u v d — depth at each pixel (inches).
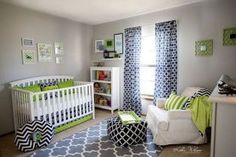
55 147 100.3
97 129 126.1
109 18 161.3
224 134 56.7
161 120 98.6
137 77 154.6
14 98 119.7
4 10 118.2
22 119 116.5
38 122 103.7
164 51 134.6
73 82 158.9
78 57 175.5
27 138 97.4
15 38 125.1
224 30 111.6
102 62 181.8
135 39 152.0
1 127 120.6
